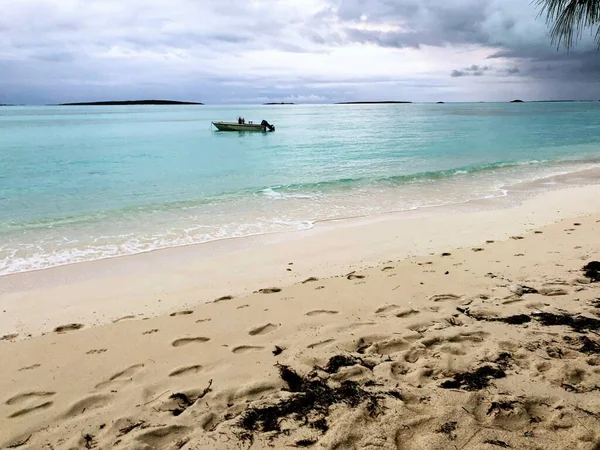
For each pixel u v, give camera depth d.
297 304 5.07
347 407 3.03
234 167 19.95
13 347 4.23
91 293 6.02
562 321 4.25
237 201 12.54
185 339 4.27
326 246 8.04
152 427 2.89
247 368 3.64
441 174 16.80
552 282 5.36
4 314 5.33
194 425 2.91
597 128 44.81
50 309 5.47
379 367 3.56
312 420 2.91
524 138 33.62
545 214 10.17
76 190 14.67
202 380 3.47
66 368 3.76
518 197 12.40
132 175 17.88
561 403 2.93
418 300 5.02
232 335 4.31
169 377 3.54
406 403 3.04
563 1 4.29
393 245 7.96
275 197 13.08
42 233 9.35
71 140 35.03
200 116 96.00
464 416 2.85
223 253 7.78
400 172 17.80
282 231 9.24
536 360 3.55
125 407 3.14
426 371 3.46
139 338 4.34
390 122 65.00
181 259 7.50
